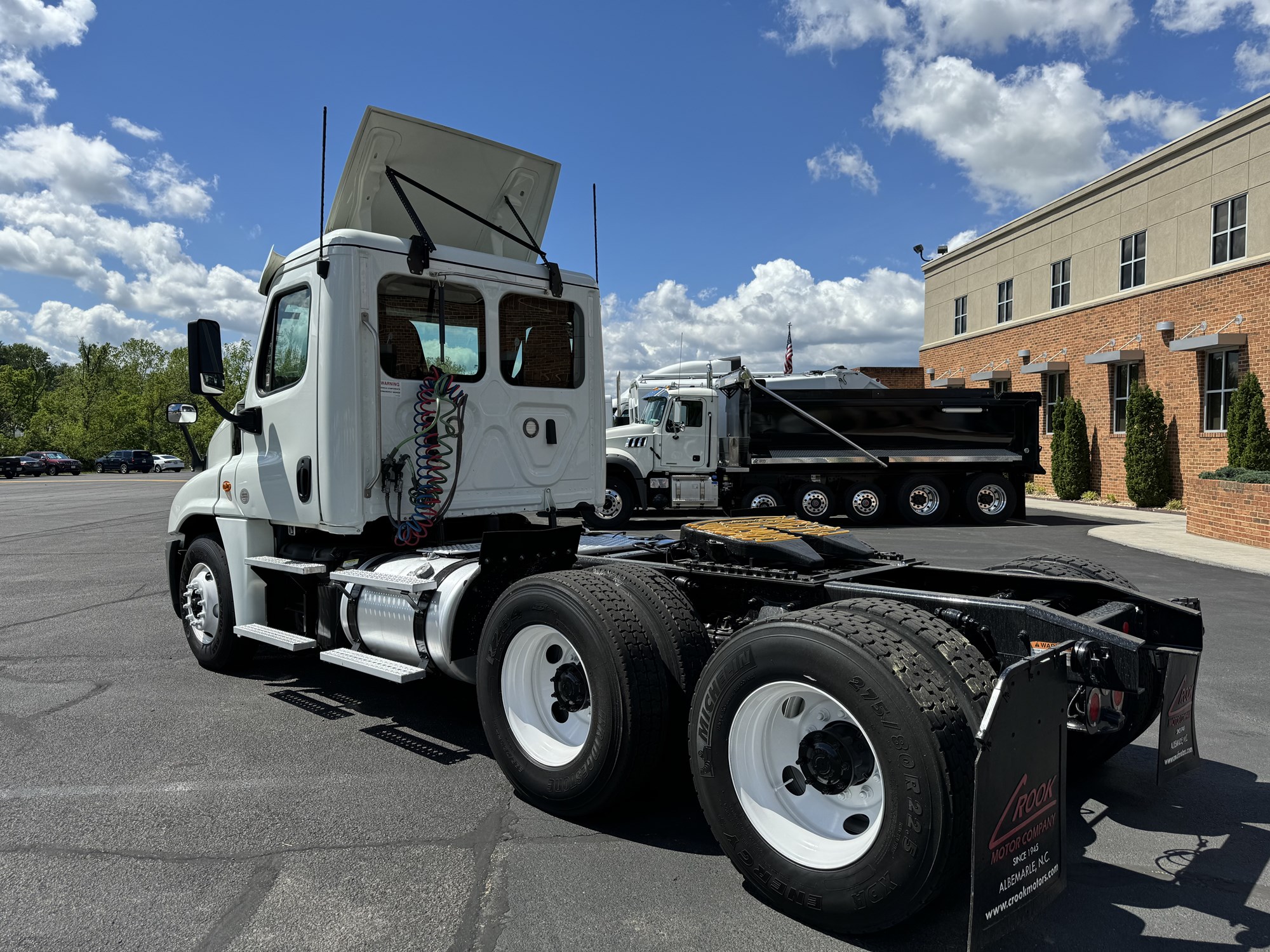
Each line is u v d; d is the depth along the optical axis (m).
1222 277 17.17
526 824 3.40
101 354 79.25
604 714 3.16
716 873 3.01
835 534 4.07
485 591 4.11
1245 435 16.00
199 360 4.80
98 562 11.47
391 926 2.64
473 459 4.83
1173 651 3.01
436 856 3.12
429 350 4.71
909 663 2.44
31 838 3.25
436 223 5.32
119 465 62.81
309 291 4.58
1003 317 25.72
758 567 3.77
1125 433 20.19
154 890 2.86
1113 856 3.14
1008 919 2.26
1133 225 19.84
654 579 3.53
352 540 5.02
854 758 2.62
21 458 54.31
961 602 3.00
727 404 17.17
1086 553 11.43
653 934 2.61
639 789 3.25
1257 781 3.85
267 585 5.29
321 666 5.89
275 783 3.82
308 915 2.70
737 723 2.79
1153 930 2.64
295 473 4.70
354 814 3.49
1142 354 19.36
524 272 5.07
